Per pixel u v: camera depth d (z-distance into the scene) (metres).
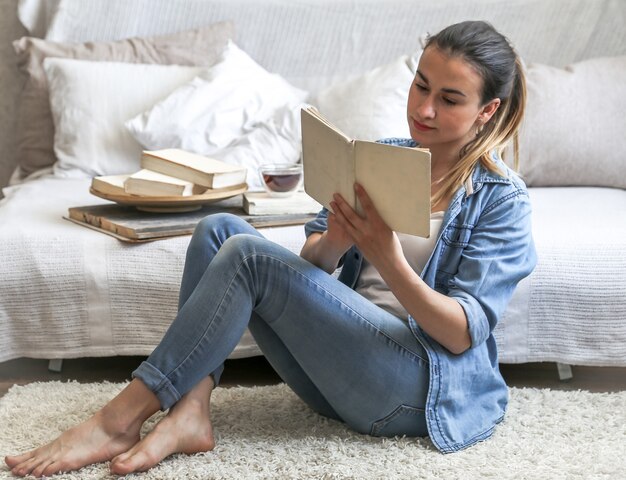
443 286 1.76
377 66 3.29
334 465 1.71
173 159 2.42
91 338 2.24
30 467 1.67
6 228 2.25
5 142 3.39
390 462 1.71
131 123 2.91
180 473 1.68
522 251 1.74
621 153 2.81
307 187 1.70
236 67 3.04
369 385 1.71
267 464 1.73
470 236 1.75
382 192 1.54
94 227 2.29
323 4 3.26
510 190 1.75
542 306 2.19
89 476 1.66
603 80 2.88
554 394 2.10
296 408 2.01
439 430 1.74
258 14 3.27
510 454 1.76
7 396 2.08
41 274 2.21
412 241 1.77
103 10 3.23
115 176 2.48
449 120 1.68
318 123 1.59
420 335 1.73
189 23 3.27
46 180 2.92
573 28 3.21
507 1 3.23
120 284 2.21
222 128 2.93
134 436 1.72
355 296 1.71
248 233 1.86
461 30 1.68
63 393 2.10
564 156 2.80
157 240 2.22
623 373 2.37
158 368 1.70
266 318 1.73
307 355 1.71
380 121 2.86
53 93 3.03
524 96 1.78
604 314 2.19
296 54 3.29
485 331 1.71
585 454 1.78
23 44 3.17
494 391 1.87
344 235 1.69
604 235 2.22
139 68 3.07
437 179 1.79
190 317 1.69
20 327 2.24
